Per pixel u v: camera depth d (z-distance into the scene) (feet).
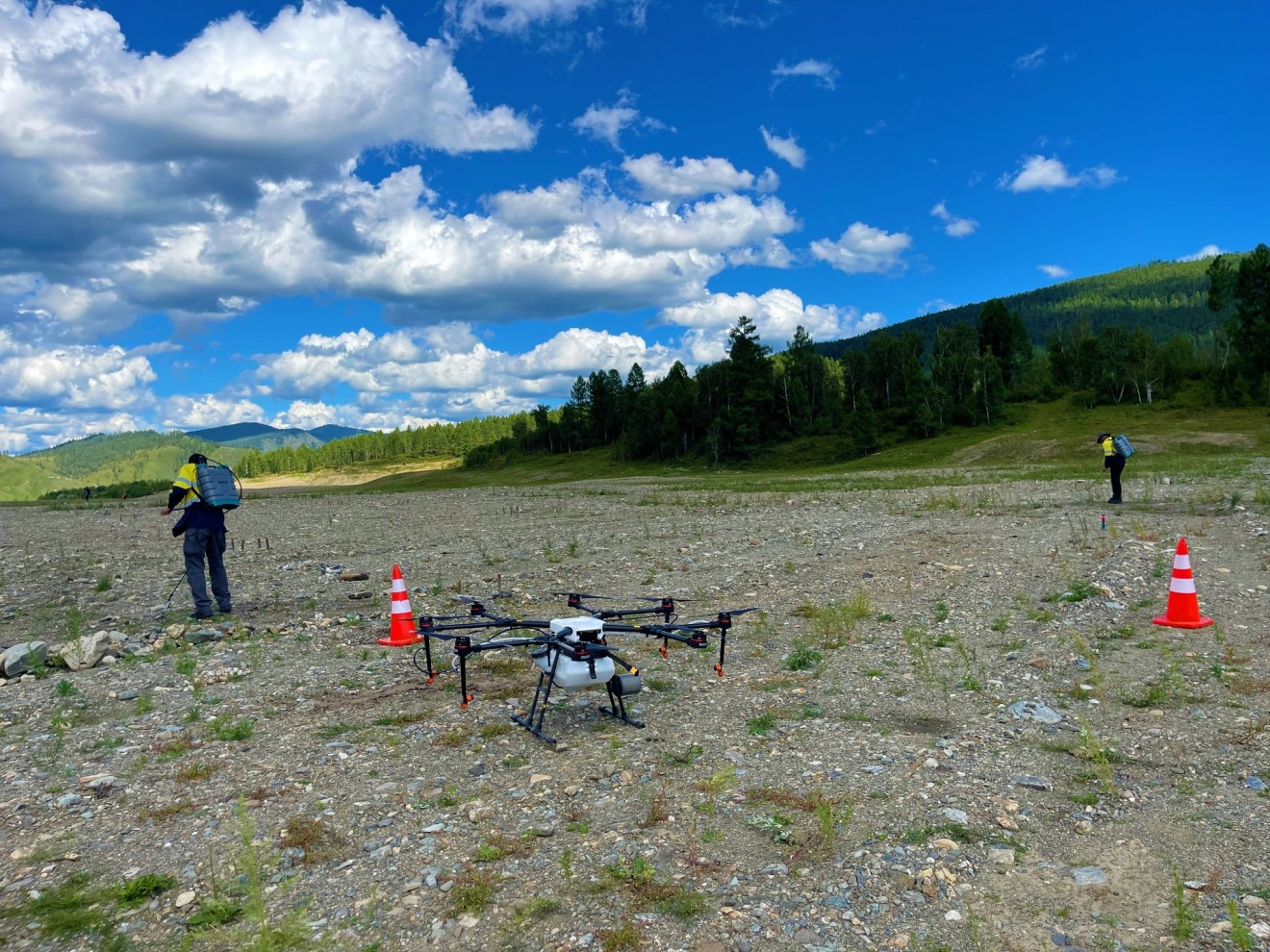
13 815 18.25
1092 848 15.46
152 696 27.86
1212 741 20.30
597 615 24.98
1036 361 470.80
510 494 144.66
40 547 75.82
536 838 16.58
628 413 459.73
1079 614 33.37
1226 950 12.10
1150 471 116.16
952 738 21.43
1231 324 335.67
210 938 13.37
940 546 51.21
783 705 24.85
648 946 12.75
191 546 40.19
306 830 16.98
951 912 13.47
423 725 23.94
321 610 42.57
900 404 394.93
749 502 98.37
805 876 14.70
